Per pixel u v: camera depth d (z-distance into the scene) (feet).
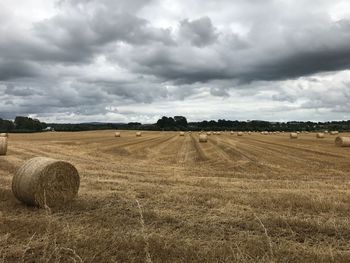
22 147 112.16
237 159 79.15
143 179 48.55
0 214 28.27
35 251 20.31
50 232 23.13
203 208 31.07
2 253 19.95
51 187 32.53
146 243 20.83
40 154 87.81
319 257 19.85
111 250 20.42
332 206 31.24
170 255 19.98
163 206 31.76
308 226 25.82
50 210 28.04
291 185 44.34
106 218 27.20
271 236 23.97
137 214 28.73
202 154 91.71
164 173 56.39
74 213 29.32
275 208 31.19
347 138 114.83
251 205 32.32
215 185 43.91
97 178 48.70
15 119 376.27
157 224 26.16
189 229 24.98
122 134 247.91
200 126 440.04
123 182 45.16
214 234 24.08
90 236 22.57
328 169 61.98
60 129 391.65
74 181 34.35
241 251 20.52
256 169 62.49
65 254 19.84
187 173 56.70
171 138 180.96
